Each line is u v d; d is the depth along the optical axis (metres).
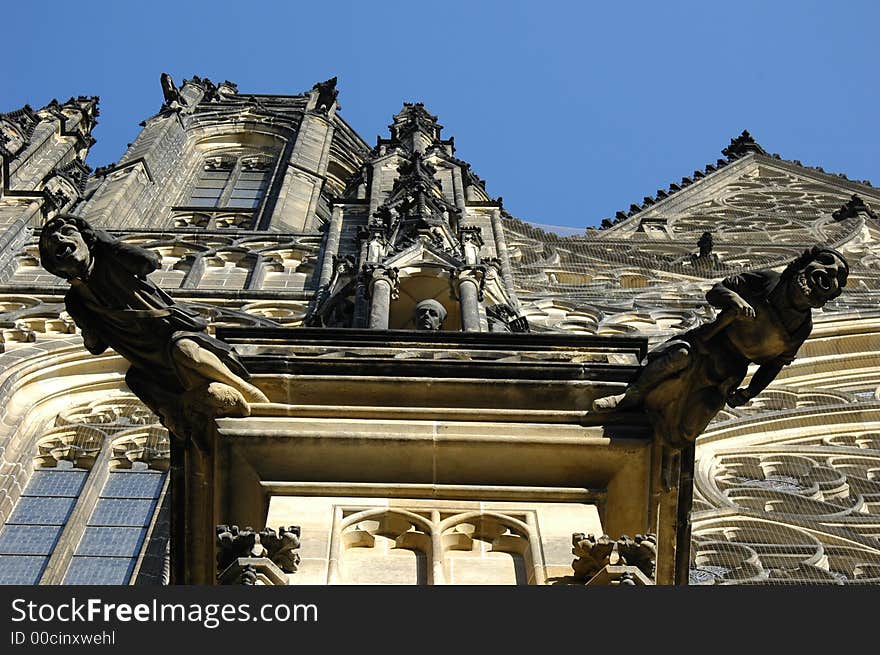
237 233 62.50
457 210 53.09
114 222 70.81
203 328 22.41
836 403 43.81
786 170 101.75
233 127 100.25
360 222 64.38
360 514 21.09
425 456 21.92
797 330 21.22
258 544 19.31
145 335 21.98
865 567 33.00
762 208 89.81
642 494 21.95
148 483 38.41
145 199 78.75
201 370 21.73
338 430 22.08
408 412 22.62
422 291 38.69
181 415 21.95
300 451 21.84
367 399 22.98
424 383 23.09
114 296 21.81
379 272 37.75
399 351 25.12
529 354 25.62
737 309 21.11
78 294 21.80
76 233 21.34
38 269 56.66
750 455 40.19
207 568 21.66
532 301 52.31
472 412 22.64
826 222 80.62
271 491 21.53
